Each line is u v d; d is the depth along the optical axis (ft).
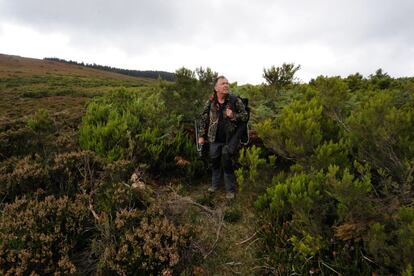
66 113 25.53
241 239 11.34
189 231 9.96
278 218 10.79
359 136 11.42
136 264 8.55
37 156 15.14
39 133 18.61
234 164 16.03
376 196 10.28
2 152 17.35
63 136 18.45
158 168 16.76
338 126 14.06
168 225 9.88
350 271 8.54
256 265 10.01
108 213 10.77
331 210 10.11
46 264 8.75
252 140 17.03
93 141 16.99
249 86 26.55
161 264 8.68
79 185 12.64
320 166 11.51
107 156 15.69
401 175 9.59
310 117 13.71
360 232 8.66
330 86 13.96
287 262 9.48
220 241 11.23
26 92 118.11
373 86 27.30
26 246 9.05
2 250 8.62
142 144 16.79
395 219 8.25
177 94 20.12
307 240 8.87
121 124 18.15
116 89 27.55
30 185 12.76
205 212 13.15
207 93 19.84
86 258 9.77
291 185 10.58
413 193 8.90
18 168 14.03
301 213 9.41
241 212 13.11
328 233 9.55
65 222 10.21
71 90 134.31
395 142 10.25
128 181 13.10
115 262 8.65
